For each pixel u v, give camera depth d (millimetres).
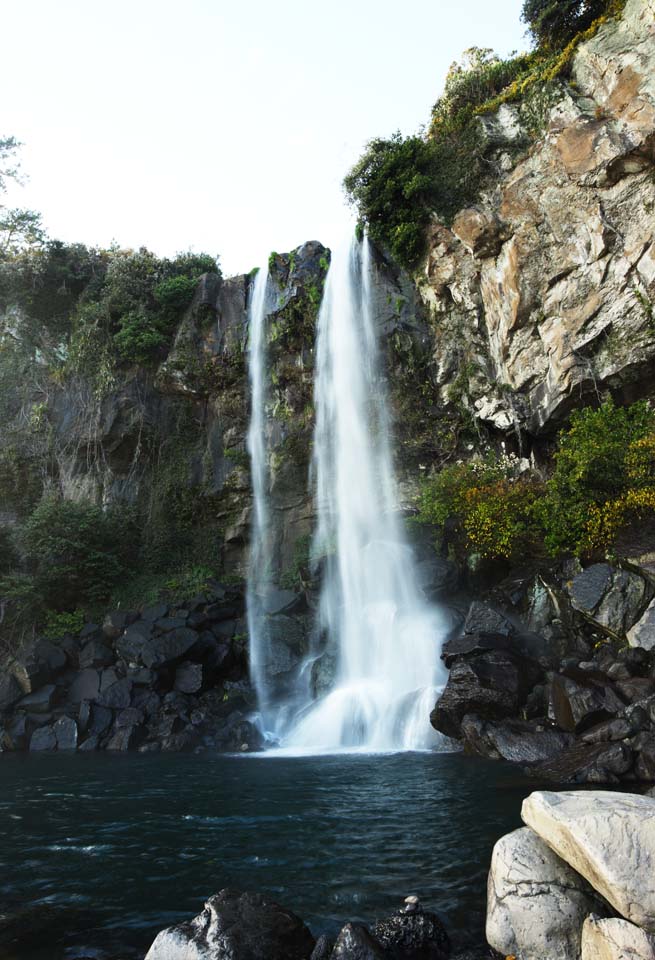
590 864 4004
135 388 27562
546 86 21109
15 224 30547
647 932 3619
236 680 19625
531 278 20562
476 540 18250
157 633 19500
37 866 6453
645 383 18703
